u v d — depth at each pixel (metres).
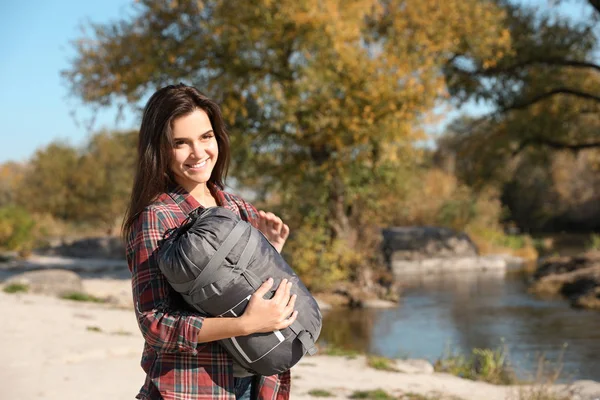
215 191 2.63
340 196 21.02
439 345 14.02
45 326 10.27
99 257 31.84
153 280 2.17
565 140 25.25
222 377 2.20
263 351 2.12
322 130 18.98
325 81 18.02
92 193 43.59
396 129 18.39
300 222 21.52
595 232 48.41
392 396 7.36
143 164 2.32
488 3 21.73
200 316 2.09
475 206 34.03
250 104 19.95
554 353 12.67
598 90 24.16
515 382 9.02
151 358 2.25
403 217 33.00
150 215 2.25
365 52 18.64
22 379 7.18
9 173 58.09
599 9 22.31
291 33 18.48
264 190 21.89
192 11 19.33
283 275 2.16
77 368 7.80
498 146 24.97
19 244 33.12
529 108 24.83
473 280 24.97
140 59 19.69
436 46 19.34
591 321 16.03
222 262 2.04
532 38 23.11
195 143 2.35
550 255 34.25
